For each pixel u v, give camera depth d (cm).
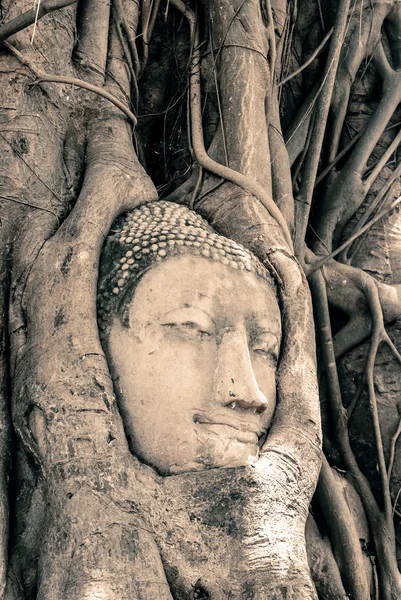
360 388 889
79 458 619
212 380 666
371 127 994
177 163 902
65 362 644
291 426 699
